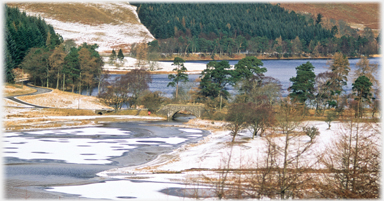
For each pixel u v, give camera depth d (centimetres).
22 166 7131
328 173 4869
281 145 7044
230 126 9962
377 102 10462
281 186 4519
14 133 10838
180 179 6147
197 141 10281
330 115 10300
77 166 7244
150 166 7288
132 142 9975
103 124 13212
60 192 5419
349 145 4888
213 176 6222
